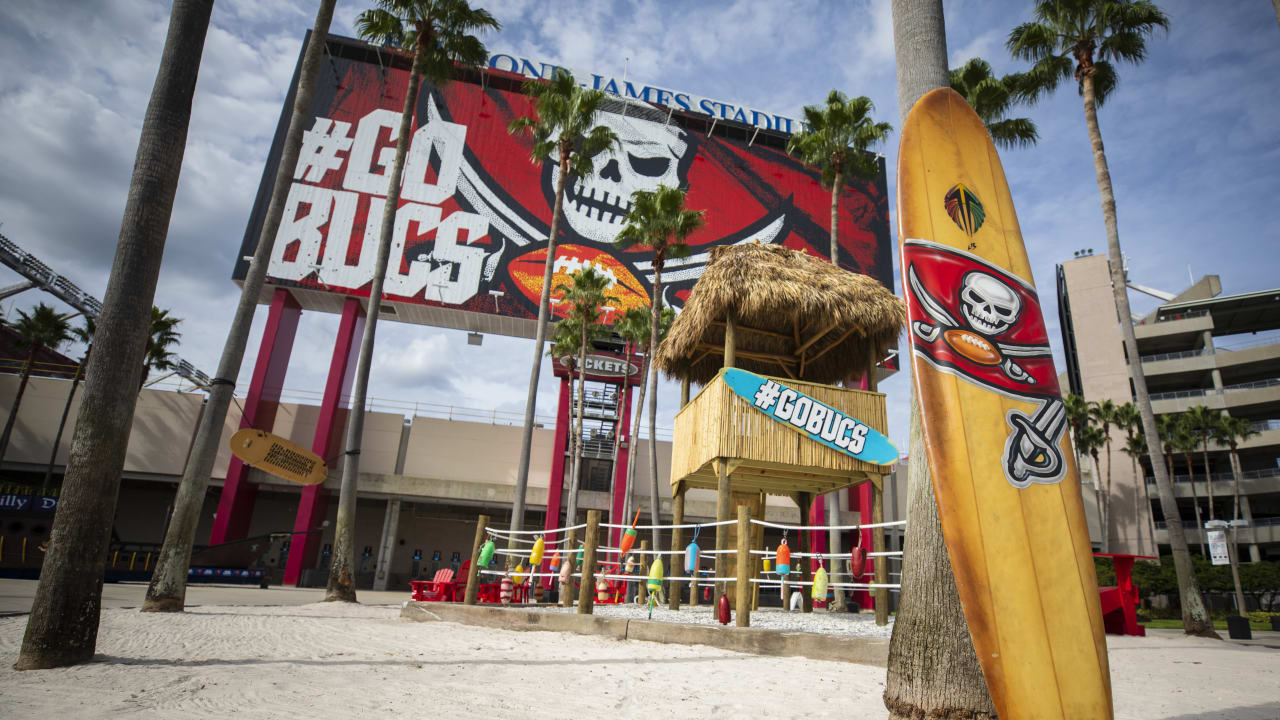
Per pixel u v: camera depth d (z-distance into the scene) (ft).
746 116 168.96
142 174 23.90
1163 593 138.00
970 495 12.88
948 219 15.23
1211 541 84.28
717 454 38.37
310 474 49.03
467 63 80.07
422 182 141.28
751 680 21.59
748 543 32.37
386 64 149.28
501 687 19.52
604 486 134.51
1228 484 183.93
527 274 140.87
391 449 131.54
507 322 140.05
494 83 153.79
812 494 53.62
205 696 16.87
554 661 25.13
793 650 27.48
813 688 20.38
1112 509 184.85
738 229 156.97
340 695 17.52
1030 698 11.62
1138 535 179.01
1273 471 177.99
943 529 12.62
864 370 51.42
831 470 40.19
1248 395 181.88
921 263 14.65
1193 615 60.70
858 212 166.20
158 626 33.65
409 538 138.41
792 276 43.80
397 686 19.11
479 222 141.79
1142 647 44.37
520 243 142.72
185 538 43.42
